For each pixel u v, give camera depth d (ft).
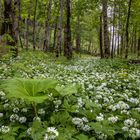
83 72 36.24
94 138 10.62
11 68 30.68
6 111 14.08
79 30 132.87
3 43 41.98
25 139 10.73
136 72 38.63
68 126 11.70
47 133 9.91
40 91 13.00
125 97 18.76
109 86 24.94
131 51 142.51
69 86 15.55
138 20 92.94
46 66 39.96
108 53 68.08
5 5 45.24
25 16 101.24
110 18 115.65
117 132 11.73
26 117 13.28
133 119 12.85
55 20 107.65
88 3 84.79
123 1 90.79
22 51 63.93
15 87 12.59
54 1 100.48
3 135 10.41
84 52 175.22
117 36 147.95
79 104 15.29
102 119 12.64
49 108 14.25
